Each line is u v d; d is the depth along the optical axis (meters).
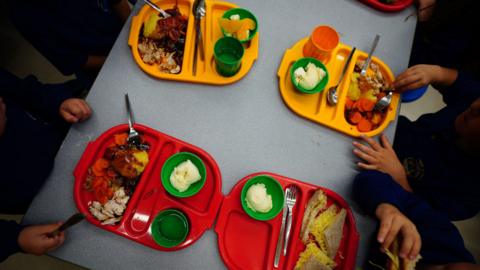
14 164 0.77
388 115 0.87
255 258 0.71
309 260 0.70
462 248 0.73
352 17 0.99
